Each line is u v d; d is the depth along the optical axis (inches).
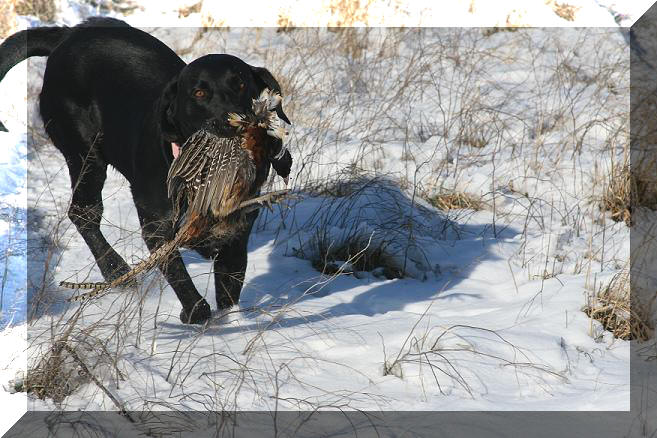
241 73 518.9
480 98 1002.1
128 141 597.0
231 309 542.9
